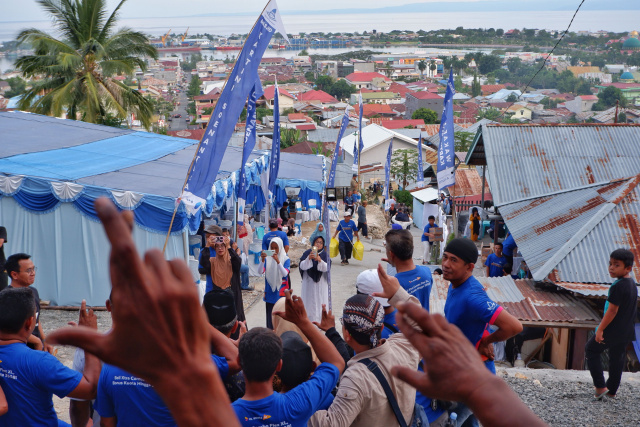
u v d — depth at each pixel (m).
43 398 3.26
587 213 9.76
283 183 22.12
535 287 8.62
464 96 162.88
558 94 162.12
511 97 153.00
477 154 15.91
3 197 10.92
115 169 12.51
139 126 57.44
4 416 3.21
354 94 155.38
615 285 5.70
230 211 16.31
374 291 4.40
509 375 6.64
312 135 80.31
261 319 11.12
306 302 8.30
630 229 8.77
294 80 195.25
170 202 10.52
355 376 2.98
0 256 6.46
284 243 9.51
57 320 10.22
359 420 3.00
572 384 6.40
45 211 10.84
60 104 24.91
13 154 13.13
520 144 12.40
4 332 3.27
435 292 8.59
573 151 12.22
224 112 7.66
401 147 57.75
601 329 5.77
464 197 25.61
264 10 7.78
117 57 27.27
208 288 7.80
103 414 3.15
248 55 7.80
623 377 6.59
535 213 10.54
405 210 27.81
